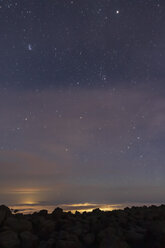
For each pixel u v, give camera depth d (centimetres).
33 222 354
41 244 292
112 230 310
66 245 278
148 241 290
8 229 312
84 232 327
